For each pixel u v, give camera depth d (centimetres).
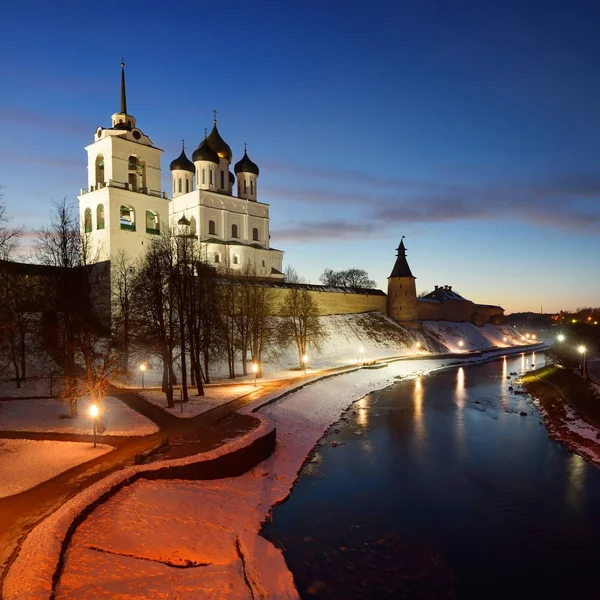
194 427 2372
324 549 1487
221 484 1828
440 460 2384
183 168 7325
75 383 2556
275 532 1594
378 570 1372
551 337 15000
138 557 1259
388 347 7219
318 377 4297
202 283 3619
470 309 11106
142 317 3572
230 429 2341
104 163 5369
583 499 1903
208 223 7088
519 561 1438
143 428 2328
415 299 8662
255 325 4506
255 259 7419
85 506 1373
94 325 3031
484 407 3759
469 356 7500
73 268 2502
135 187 5578
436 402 3966
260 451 2169
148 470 1677
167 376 3108
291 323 5841
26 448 1941
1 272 3036
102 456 1892
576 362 5272
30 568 1053
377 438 2797
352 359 6162
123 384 3544
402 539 1560
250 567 1312
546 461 2380
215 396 3209
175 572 1227
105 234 5184
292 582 1270
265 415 2781
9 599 953
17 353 3488
